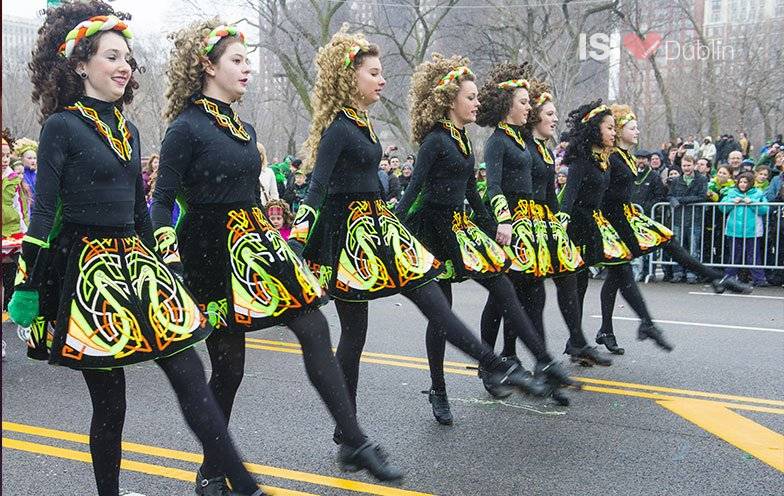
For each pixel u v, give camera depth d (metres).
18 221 7.52
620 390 5.38
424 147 4.52
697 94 25.12
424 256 3.98
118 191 3.00
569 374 5.80
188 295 3.06
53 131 2.89
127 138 3.10
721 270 10.68
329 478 3.84
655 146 28.45
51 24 3.00
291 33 24.52
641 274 11.10
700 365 6.06
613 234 6.10
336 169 3.99
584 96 26.39
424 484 3.74
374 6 26.28
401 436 4.44
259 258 3.37
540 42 22.66
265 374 5.91
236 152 3.38
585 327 7.62
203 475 3.37
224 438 2.90
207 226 3.40
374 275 3.92
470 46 26.95
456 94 4.54
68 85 2.97
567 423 4.66
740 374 5.78
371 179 4.06
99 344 2.83
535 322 5.32
